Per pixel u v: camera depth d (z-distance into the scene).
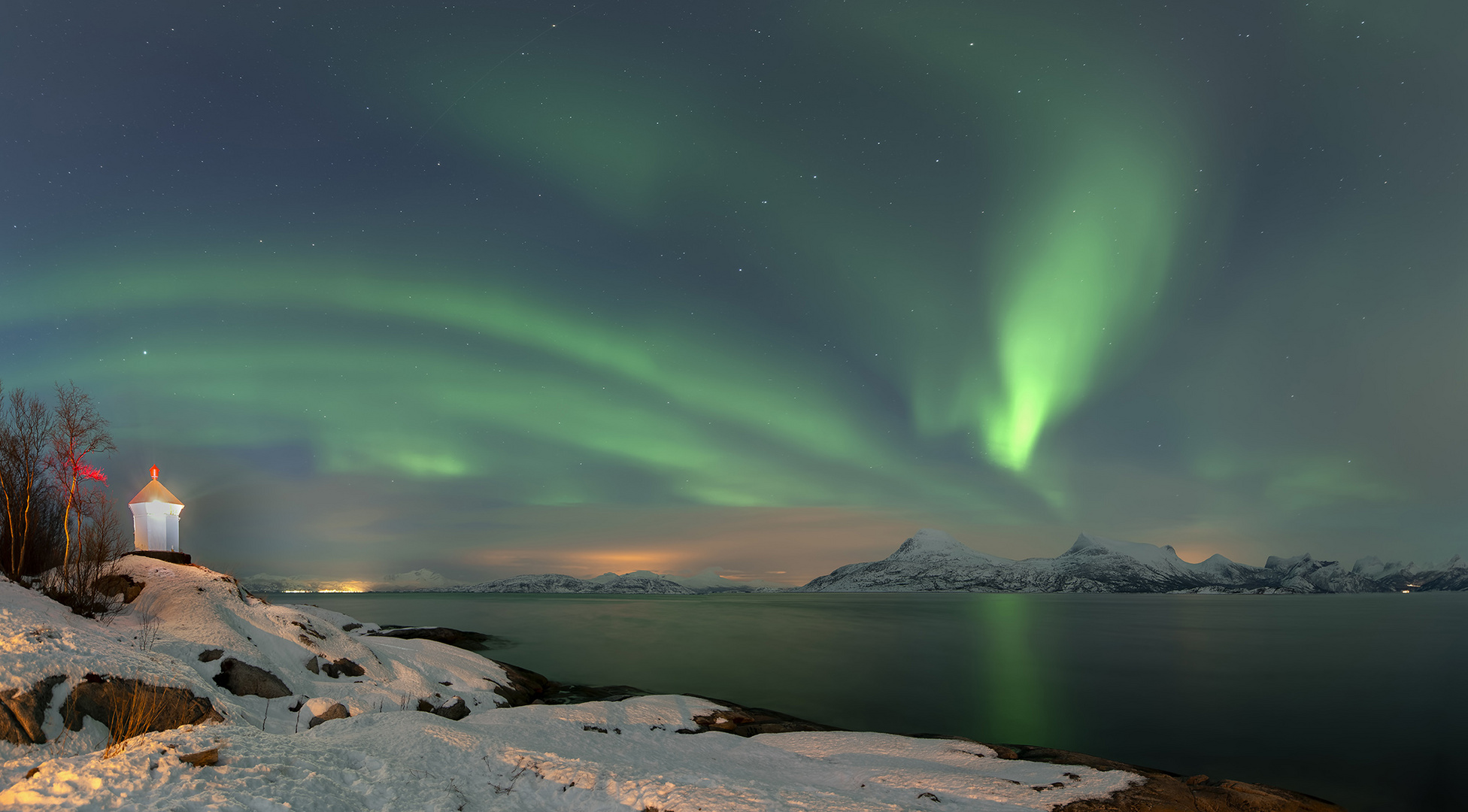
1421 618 125.62
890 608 140.00
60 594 16.25
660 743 14.22
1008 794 11.98
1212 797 12.18
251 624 16.98
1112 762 14.77
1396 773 22.09
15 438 18.08
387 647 21.31
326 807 6.77
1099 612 138.88
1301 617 130.00
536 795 8.66
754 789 9.34
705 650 47.50
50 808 5.74
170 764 6.79
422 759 9.12
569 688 25.97
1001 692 34.38
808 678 36.38
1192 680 40.91
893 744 16.33
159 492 22.17
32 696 8.76
